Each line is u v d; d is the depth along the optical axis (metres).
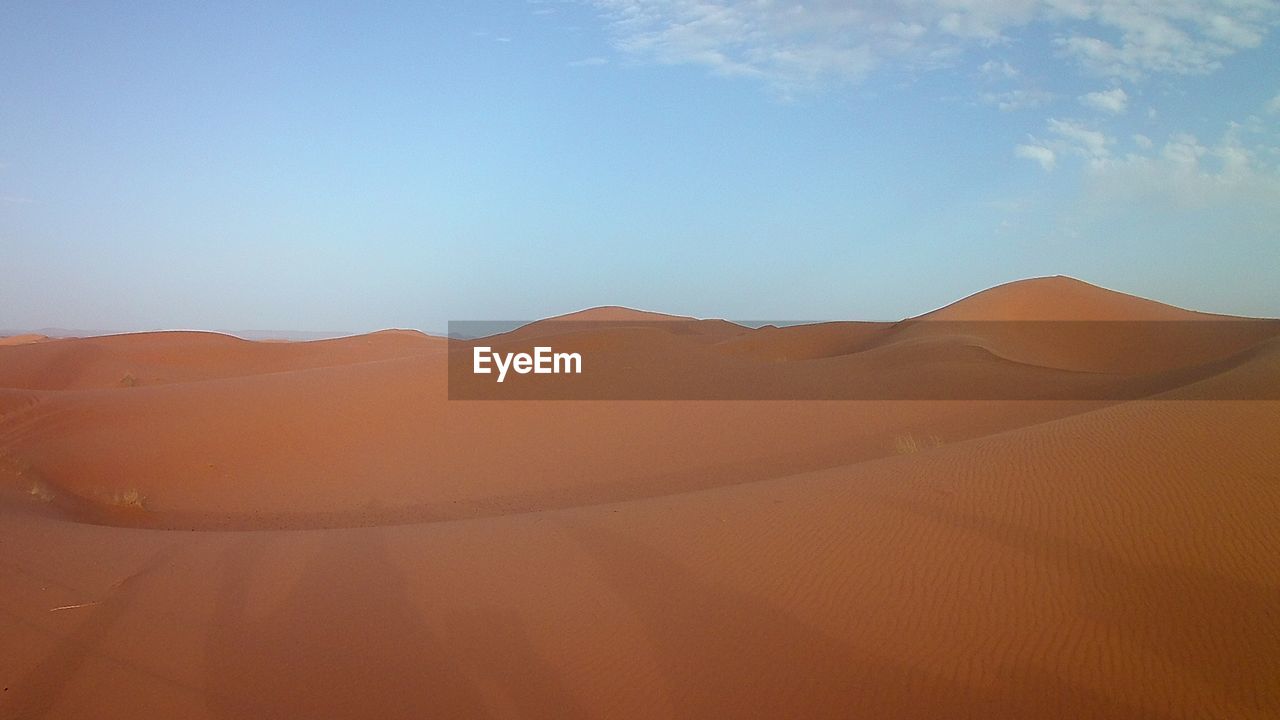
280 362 76.00
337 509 20.59
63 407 29.64
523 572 10.35
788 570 9.21
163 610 9.40
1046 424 15.23
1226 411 13.55
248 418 28.03
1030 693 6.34
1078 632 7.13
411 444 25.84
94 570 11.05
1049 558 8.60
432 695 7.14
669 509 12.78
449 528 13.56
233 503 21.33
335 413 28.45
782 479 14.53
